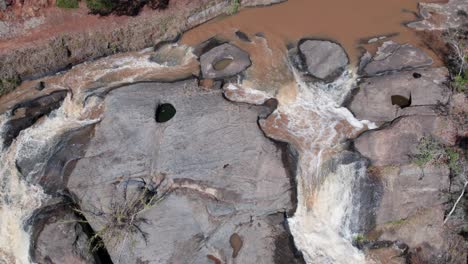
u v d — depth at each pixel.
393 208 21.77
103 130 23.73
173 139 23.05
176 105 24.39
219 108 24.16
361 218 21.78
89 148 23.27
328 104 25.23
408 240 21.47
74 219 21.27
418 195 21.84
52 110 25.78
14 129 24.94
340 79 26.11
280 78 26.31
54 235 20.88
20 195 22.80
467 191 21.41
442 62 26.23
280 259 20.48
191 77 26.36
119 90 25.27
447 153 22.23
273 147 22.72
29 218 21.88
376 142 22.91
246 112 24.05
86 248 20.66
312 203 22.44
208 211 21.52
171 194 21.92
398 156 22.41
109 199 21.81
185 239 20.89
